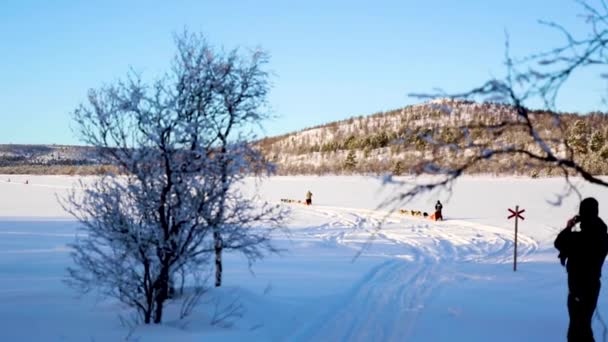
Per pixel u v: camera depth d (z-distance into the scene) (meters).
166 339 6.58
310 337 7.53
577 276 6.70
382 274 13.38
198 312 7.86
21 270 12.08
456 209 37.47
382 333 7.80
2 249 16.06
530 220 30.09
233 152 7.28
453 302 10.02
